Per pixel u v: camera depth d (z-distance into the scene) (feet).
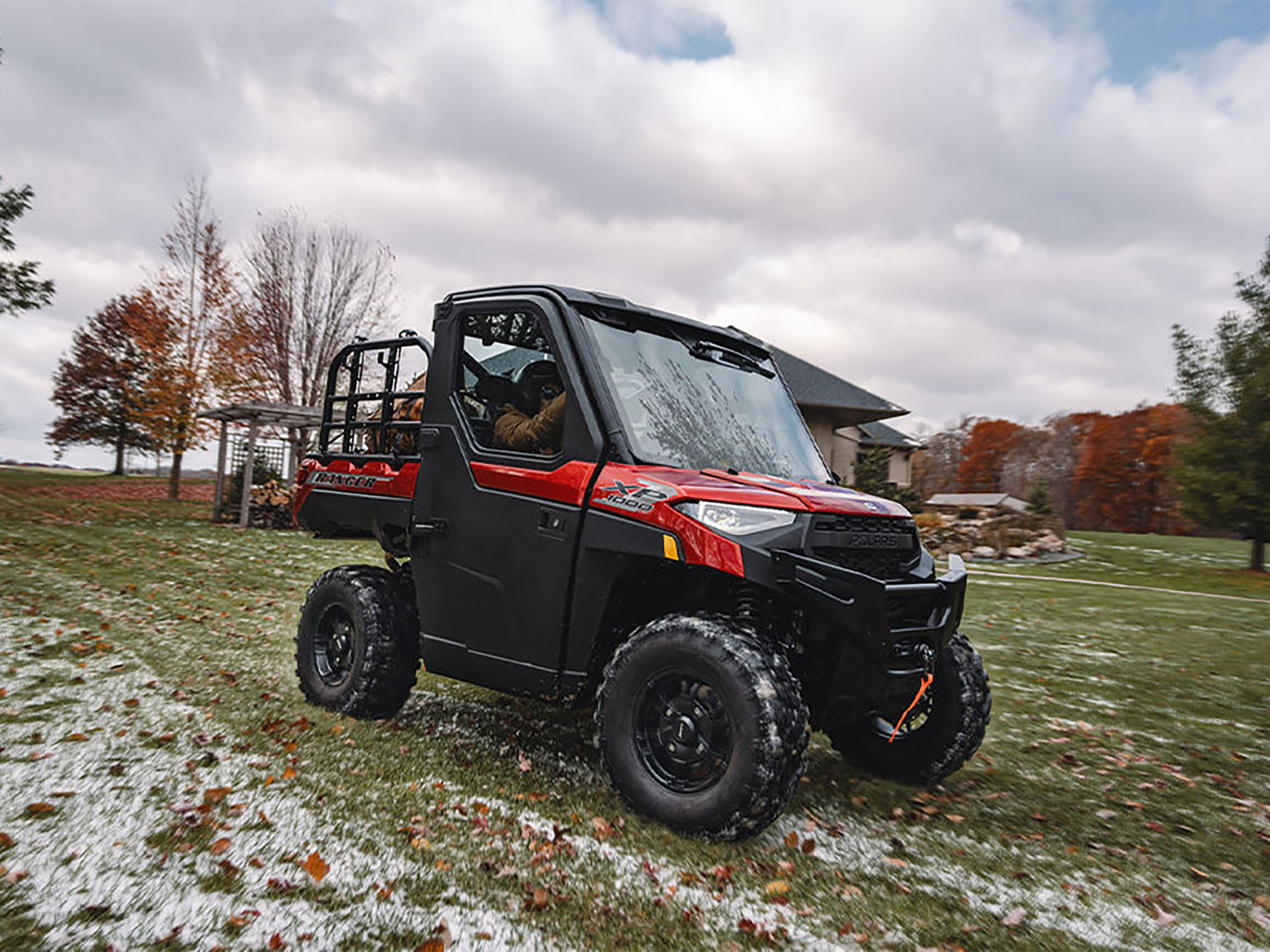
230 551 39.04
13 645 15.74
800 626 9.55
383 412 13.08
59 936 6.03
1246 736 15.70
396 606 12.42
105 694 12.82
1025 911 7.85
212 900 6.70
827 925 7.20
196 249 80.59
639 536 9.12
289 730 11.51
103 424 152.25
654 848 8.45
